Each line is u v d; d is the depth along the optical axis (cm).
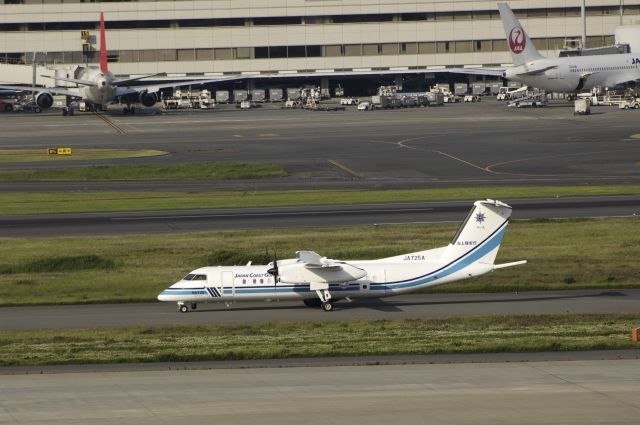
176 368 15100
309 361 15500
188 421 12269
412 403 12950
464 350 15975
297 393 13500
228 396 13388
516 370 14662
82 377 14538
